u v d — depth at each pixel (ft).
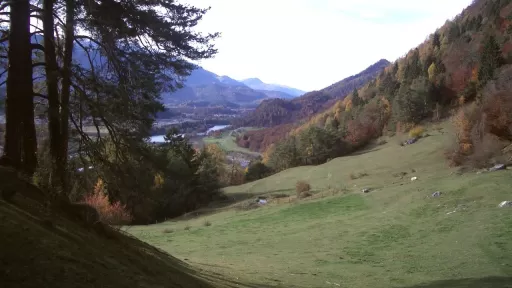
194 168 151.23
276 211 115.96
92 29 30.53
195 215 144.46
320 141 279.69
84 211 23.24
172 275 21.65
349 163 223.10
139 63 32.65
